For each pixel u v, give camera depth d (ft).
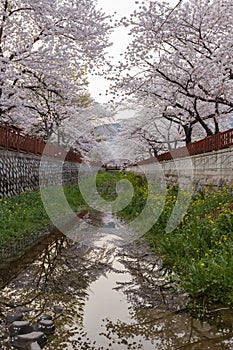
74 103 68.33
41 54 46.91
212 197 34.30
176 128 90.68
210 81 46.55
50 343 12.55
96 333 13.41
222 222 24.88
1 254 25.03
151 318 14.82
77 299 17.06
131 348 12.21
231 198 31.71
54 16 46.57
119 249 28.32
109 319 14.73
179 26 46.50
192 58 49.70
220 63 41.11
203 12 44.96
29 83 54.85
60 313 15.25
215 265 17.37
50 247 28.32
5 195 43.06
